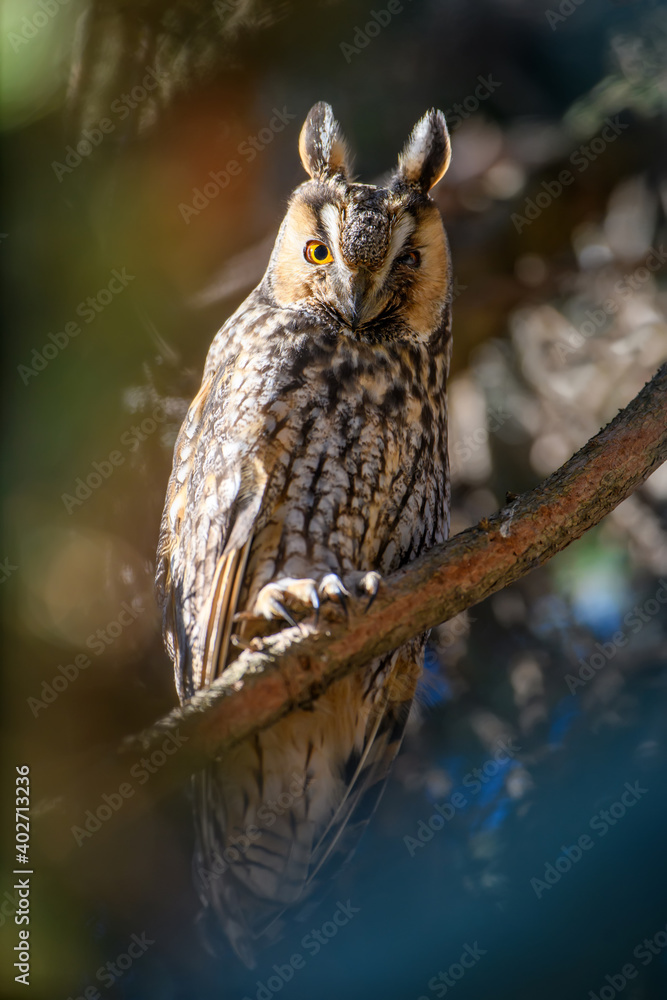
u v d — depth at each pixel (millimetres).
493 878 6242
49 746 6152
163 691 6242
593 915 6207
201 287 6270
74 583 6195
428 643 6359
